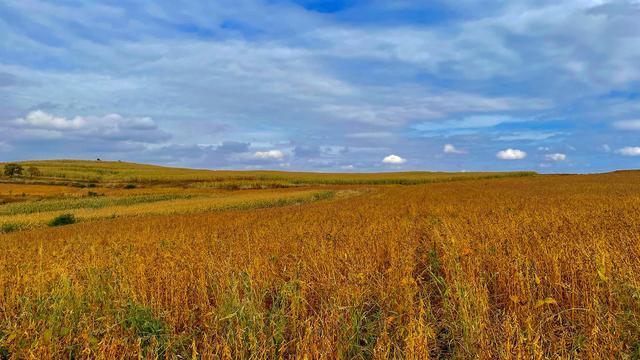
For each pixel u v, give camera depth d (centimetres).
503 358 374
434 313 552
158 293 602
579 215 1268
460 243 755
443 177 9169
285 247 995
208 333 511
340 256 753
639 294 460
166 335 485
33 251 1292
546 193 3272
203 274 664
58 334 480
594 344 387
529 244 803
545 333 454
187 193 6600
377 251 830
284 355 465
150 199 5700
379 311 535
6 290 668
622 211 1387
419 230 1156
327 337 434
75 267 823
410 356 376
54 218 3344
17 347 456
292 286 568
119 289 629
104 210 4128
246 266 743
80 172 9831
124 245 1260
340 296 552
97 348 433
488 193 3609
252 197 5019
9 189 7412
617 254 644
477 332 419
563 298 544
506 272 601
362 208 2400
